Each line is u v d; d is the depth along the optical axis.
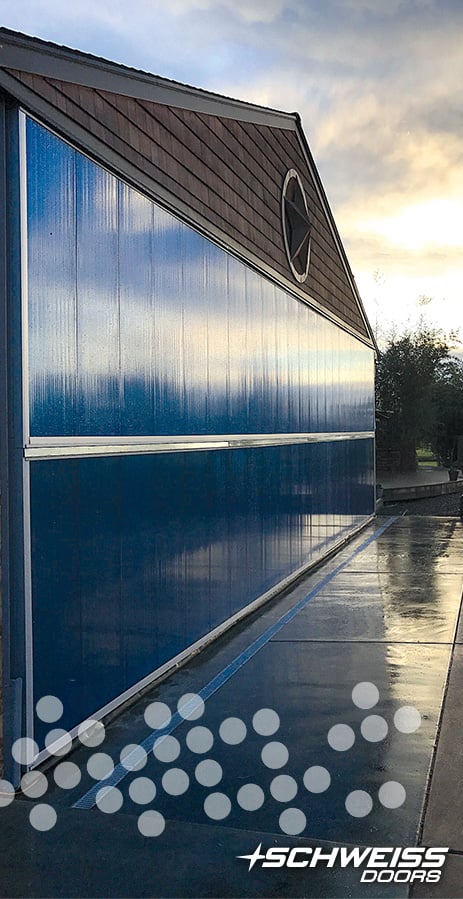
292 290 11.21
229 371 8.51
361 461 17.17
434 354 37.88
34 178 4.70
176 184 7.01
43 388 4.78
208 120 7.97
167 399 6.77
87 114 5.38
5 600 4.52
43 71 4.80
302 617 8.77
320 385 13.16
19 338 4.54
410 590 10.14
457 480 32.34
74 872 3.69
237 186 8.88
